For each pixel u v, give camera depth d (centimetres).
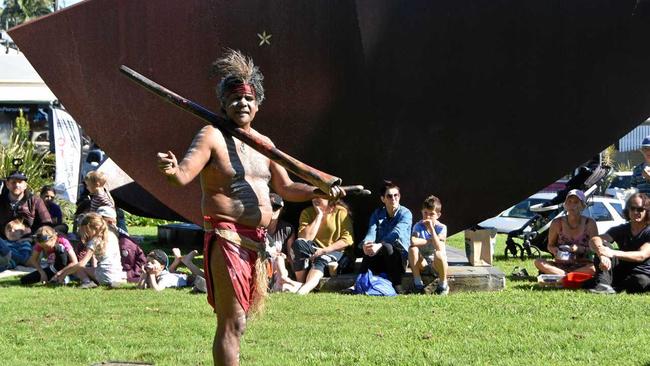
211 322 1329
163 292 1658
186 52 1878
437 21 1817
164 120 1891
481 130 1833
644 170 1980
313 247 1714
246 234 873
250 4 1861
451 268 1753
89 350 1140
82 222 1781
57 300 1556
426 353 1099
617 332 1220
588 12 1783
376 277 1627
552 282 1702
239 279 862
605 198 2772
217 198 870
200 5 1870
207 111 884
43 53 1880
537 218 2294
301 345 1159
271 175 905
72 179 3139
